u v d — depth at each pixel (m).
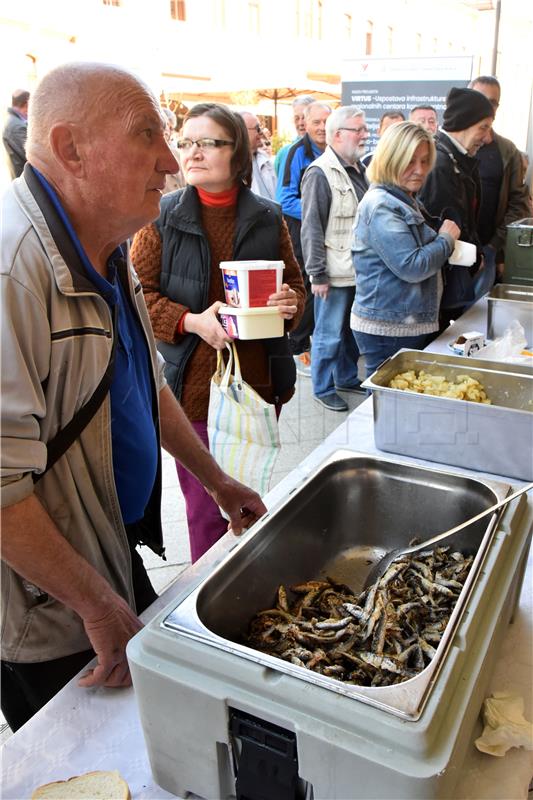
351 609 0.69
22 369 0.65
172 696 0.54
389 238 1.98
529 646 0.74
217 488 1.08
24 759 0.64
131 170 0.72
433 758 0.45
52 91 0.69
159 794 0.61
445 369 1.41
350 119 2.71
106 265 0.85
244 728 0.52
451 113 2.43
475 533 0.83
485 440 1.13
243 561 0.71
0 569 0.78
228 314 1.35
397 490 0.91
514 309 1.88
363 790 0.47
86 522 0.82
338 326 2.89
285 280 1.58
